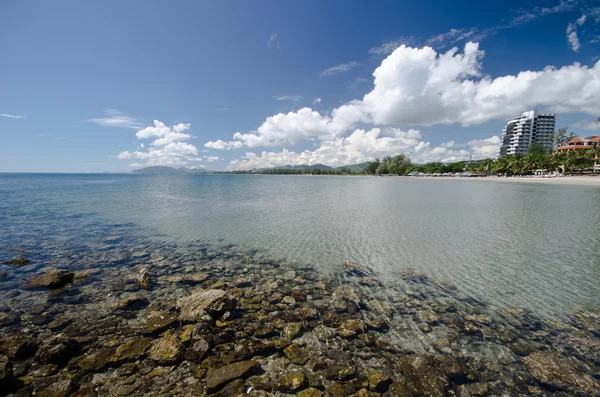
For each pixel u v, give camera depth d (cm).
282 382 512
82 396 471
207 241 1525
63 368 535
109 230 1778
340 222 2023
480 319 746
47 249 1372
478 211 2520
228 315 725
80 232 1723
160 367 544
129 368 540
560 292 906
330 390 498
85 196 3991
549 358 594
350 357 588
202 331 638
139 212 2486
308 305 815
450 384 519
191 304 744
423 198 3747
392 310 791
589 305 823
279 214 2381
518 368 565
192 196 4103
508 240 1528
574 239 1545
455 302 841
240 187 6669
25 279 991
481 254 1290
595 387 518
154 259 1233
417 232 1714
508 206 2841
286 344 626
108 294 877
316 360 576
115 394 478
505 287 945
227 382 504
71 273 1005
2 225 1919
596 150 8806
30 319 721
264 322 716
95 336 647
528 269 1103
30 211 2522
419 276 1039
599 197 3625
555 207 2744
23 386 488
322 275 1053
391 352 607
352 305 818
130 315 749
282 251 1348
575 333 686
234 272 1084
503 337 668
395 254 1296
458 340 655
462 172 15750
